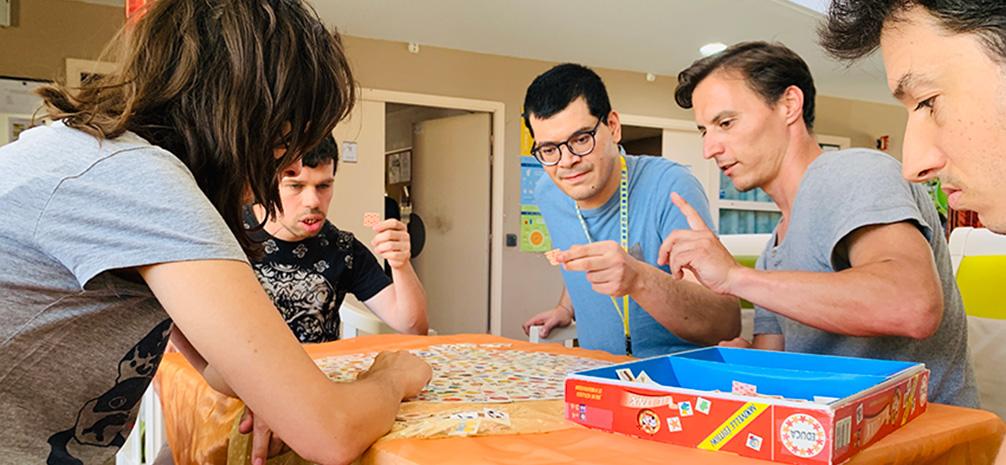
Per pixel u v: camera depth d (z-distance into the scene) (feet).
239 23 2.10
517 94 16.88
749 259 7.18
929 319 2.84
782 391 2.28
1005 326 5.32
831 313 2.96
